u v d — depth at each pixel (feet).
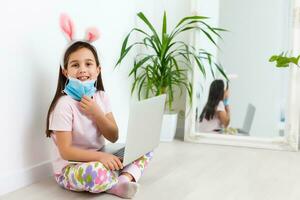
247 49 7.88
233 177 5.57
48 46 5.46
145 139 5.04
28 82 5.09
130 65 8.19
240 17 7.89
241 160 6.64
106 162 4.53
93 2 6.53
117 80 7.57
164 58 7.70
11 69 4.79
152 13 8.75
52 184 5.19
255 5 7.77
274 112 7.72
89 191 4.65
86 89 4.96
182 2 8.51
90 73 5.07
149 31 8.71
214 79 8.14
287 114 7.59
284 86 7.63
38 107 5.32
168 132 8.20
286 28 7.57
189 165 6.23
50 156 5.61
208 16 8.11
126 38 7.32
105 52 7.03
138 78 7.92
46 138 5.51
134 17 8.34
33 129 5.24
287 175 5.71
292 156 7.04
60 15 5.21
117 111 7.62
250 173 5.80
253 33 7.82
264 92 7.79
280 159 6.77
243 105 7.95
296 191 4.95
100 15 6.79
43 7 5.30
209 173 5.76
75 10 6.02
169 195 4.73
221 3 8.02
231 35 7.99
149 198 4.62
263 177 5.58
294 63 6.97
